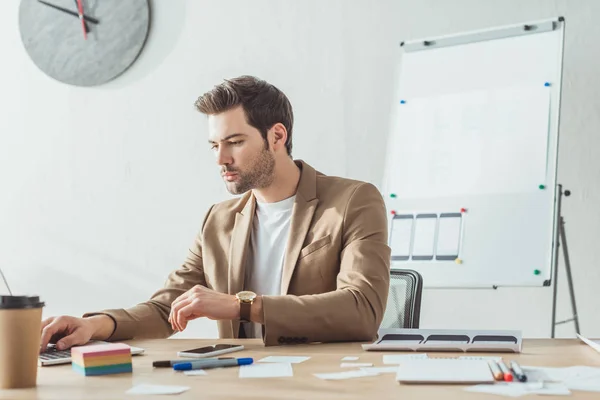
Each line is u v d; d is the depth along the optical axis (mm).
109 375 999
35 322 925
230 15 3219
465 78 2676
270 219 1730
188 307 1327
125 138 3369
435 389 840
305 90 3098
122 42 3338
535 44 2580
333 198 1663
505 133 2553
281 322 1319
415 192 2658
